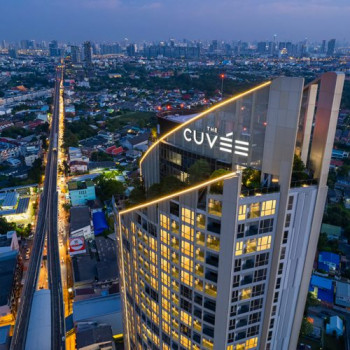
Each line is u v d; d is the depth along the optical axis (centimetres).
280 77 6103
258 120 6744
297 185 6894
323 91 6544
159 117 9856
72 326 16225
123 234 10144
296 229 7181
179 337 8781
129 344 12069
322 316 16900
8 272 18750
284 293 7825
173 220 7662
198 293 7712
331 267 19750
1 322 16762
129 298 10956
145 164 10862
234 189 6156
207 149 7994
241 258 6869
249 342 7988
